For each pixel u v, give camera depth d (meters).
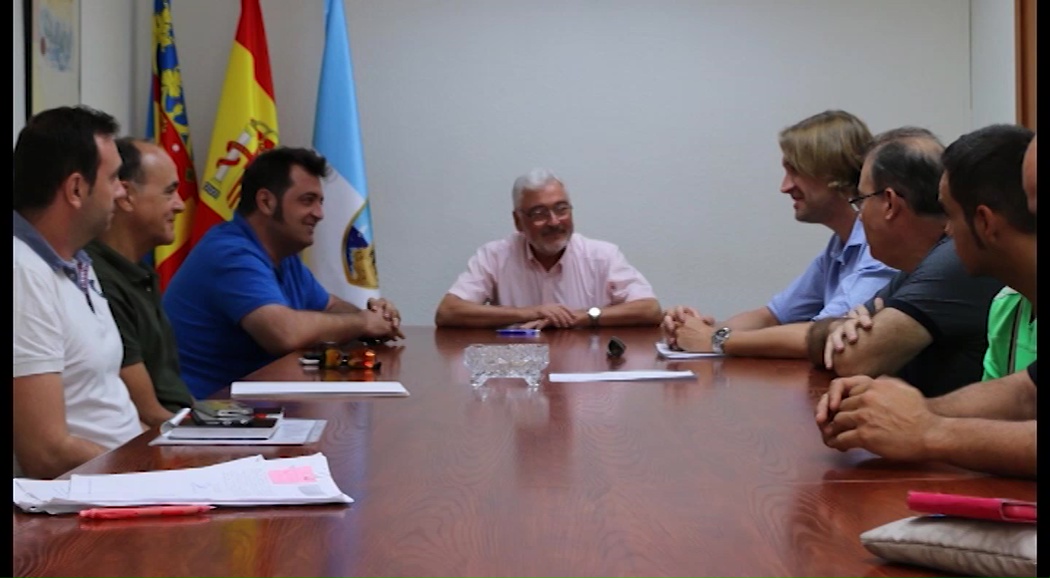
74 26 4.42
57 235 2.40
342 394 2.42
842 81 5.21
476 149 5.26
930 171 2.74
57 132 2.38
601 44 5.24
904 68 5.20
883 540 1.12
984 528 1.08
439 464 1.65
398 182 5.27
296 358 3.21
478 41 5.24
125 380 2.90
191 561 1.16
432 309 5.29
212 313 3.64
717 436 1.87
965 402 1.85
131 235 3.10
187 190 5.00
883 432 1.59
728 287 5.27
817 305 3.95
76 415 2.42
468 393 2.44
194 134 5.19
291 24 5.22
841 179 3.56
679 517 1.33
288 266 4.07
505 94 5.26
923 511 1.11
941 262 2.65
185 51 5.19
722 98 5.24
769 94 5.23
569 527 1.28
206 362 3.64
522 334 4.00
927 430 1.58
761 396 2.36
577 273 4.63
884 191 2.79
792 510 1.35
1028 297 1.86
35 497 1.37
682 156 5.25
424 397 2.38
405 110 5.26
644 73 5.24
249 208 3.78
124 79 5.04
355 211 4.93
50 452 2.21
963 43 5.19
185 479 1.48
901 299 2.67
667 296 5.28
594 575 1.10
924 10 5.19
